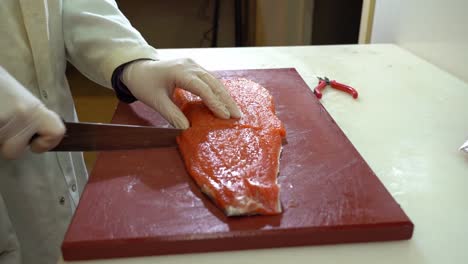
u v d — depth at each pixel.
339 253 0.58
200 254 0.57
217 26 2.66
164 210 0.61
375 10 1.58
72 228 0.57
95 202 0.62
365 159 0.80
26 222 0.90
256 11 2.24
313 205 0.62
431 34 1.26
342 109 1.00
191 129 0.77
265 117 0.82
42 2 0.82
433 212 0.66
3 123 0.61
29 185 0.88
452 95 1.07
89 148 0.71
